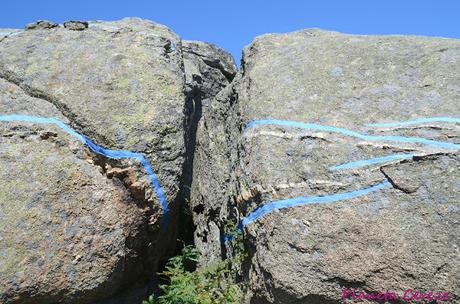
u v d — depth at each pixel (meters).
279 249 3.88
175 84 5.31
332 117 4.42
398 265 3.63
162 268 5.31
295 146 4.32
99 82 5.04
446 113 4.22
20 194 4.21
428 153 3.96
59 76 5.06
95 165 4.67
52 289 4.03
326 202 3.96
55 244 4.11
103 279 4.21
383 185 3.95
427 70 4.57
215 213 5.57
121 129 4.81
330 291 3.72
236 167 4.93
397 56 4.78
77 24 5.77
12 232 4.05
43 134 4.62
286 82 4.83
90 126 4.78
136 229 4.58
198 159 6.15
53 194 4.27
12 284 3.90
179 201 5.21
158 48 5.66
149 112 4.97
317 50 5.12
